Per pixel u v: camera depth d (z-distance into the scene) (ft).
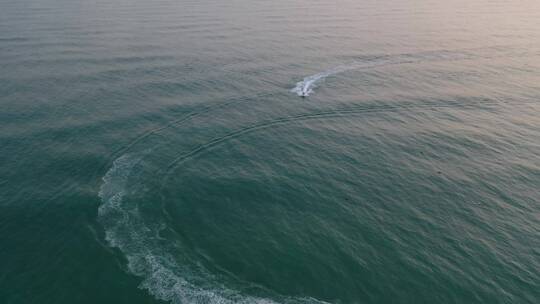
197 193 179.83
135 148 211.00
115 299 127.13
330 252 148.36
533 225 161.48
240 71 315.99
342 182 188.75
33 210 163.84
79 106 249.75
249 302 127.95
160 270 138.51
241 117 247.70
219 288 132.46
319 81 304.09
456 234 157.07
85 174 188.34
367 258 145.69
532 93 286.25
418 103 269.23
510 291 132.57
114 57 331.77
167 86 283.59
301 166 200.95
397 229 159.63
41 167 191.01
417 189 183.32
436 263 143.54
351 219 165.07
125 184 183.42
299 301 128.67
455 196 178.50
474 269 140.97
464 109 262.26
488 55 369.50
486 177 191.42
